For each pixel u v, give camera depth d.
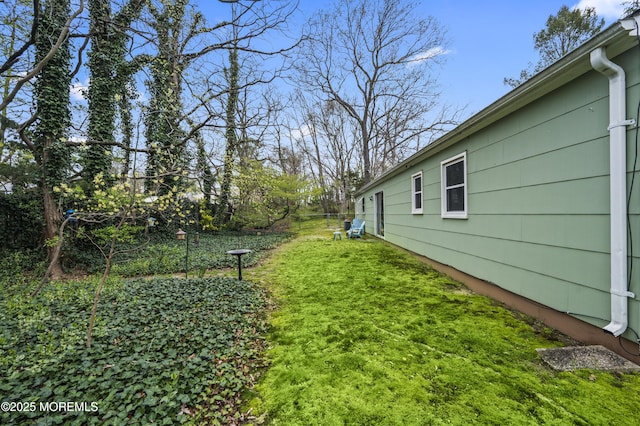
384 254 7.37
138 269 6.10
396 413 1.79
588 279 2.50
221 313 3.52
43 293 4.30
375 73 18.41
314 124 23.06
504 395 1.91
